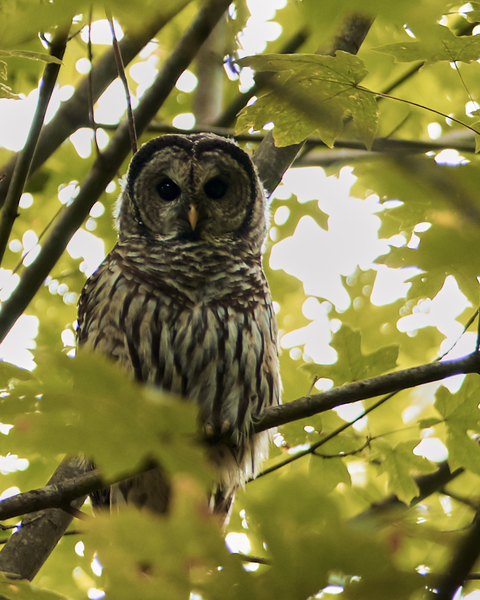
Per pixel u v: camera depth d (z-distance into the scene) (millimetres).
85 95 10594
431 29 2717
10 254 13641
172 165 10094
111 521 3107
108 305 9188
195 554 3062
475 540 3240
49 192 13766
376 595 2674
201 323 9047
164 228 9883
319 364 8391
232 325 9172
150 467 3215
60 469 8859
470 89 9289
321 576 2754
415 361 13719
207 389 9016
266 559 2914
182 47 9359
